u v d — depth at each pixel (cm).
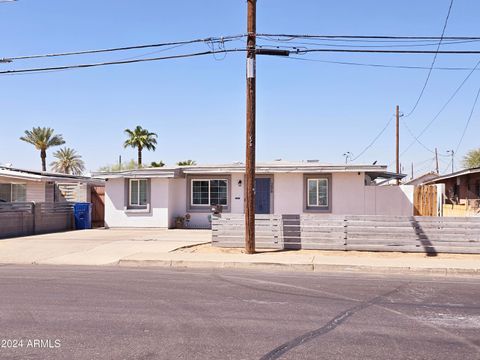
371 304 884
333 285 1073
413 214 2298
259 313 808
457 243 1506
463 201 3822
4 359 578
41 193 2811
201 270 1302
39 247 1717
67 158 5919
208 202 2469
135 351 609
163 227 2412
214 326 727
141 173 2386
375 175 2653
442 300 923
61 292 971
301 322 754
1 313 796
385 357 596
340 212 2327
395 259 1420
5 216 2036
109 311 812
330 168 2283
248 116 1495
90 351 608
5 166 2945
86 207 2511
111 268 1339
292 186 2370
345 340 664
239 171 2373
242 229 1650
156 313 802
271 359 585
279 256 1473
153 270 1298
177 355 596
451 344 649
